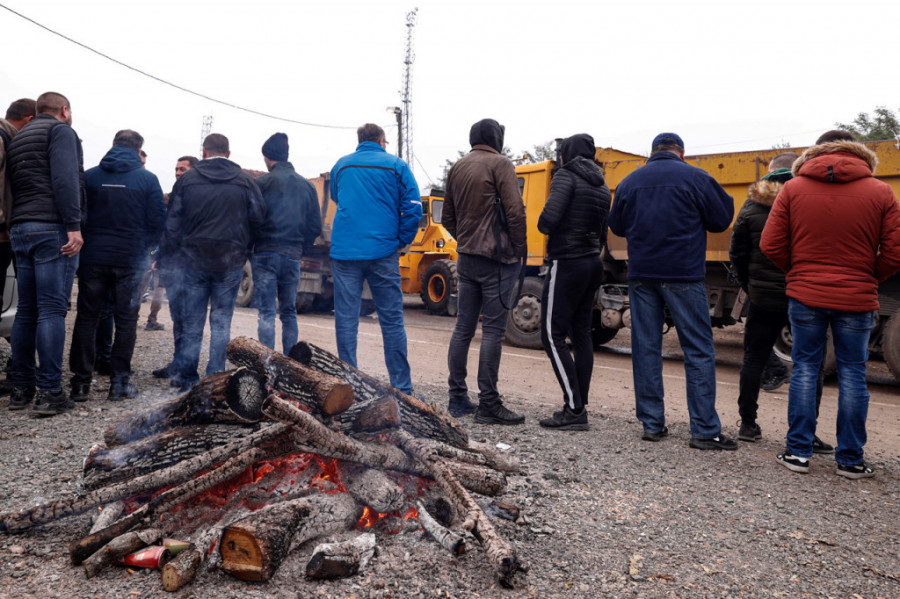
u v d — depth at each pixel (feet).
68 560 7.10
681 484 10.87
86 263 14.35
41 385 13.11
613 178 27.12
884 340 21.62
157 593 6.43
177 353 16.65
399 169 14.06
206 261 15.14
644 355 13.66
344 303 14.30
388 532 7.92
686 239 12.99
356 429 8.35
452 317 44.11
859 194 11.10
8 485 9.32
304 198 16.75
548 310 14.17
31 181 12.76
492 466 9.84
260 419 8.18
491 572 7.29
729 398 19.40
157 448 8.09
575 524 8.96
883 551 8.60
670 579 7.54
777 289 12.85
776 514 9.73
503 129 14.93
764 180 13.21
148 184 15.07
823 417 17.21
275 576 6.76
